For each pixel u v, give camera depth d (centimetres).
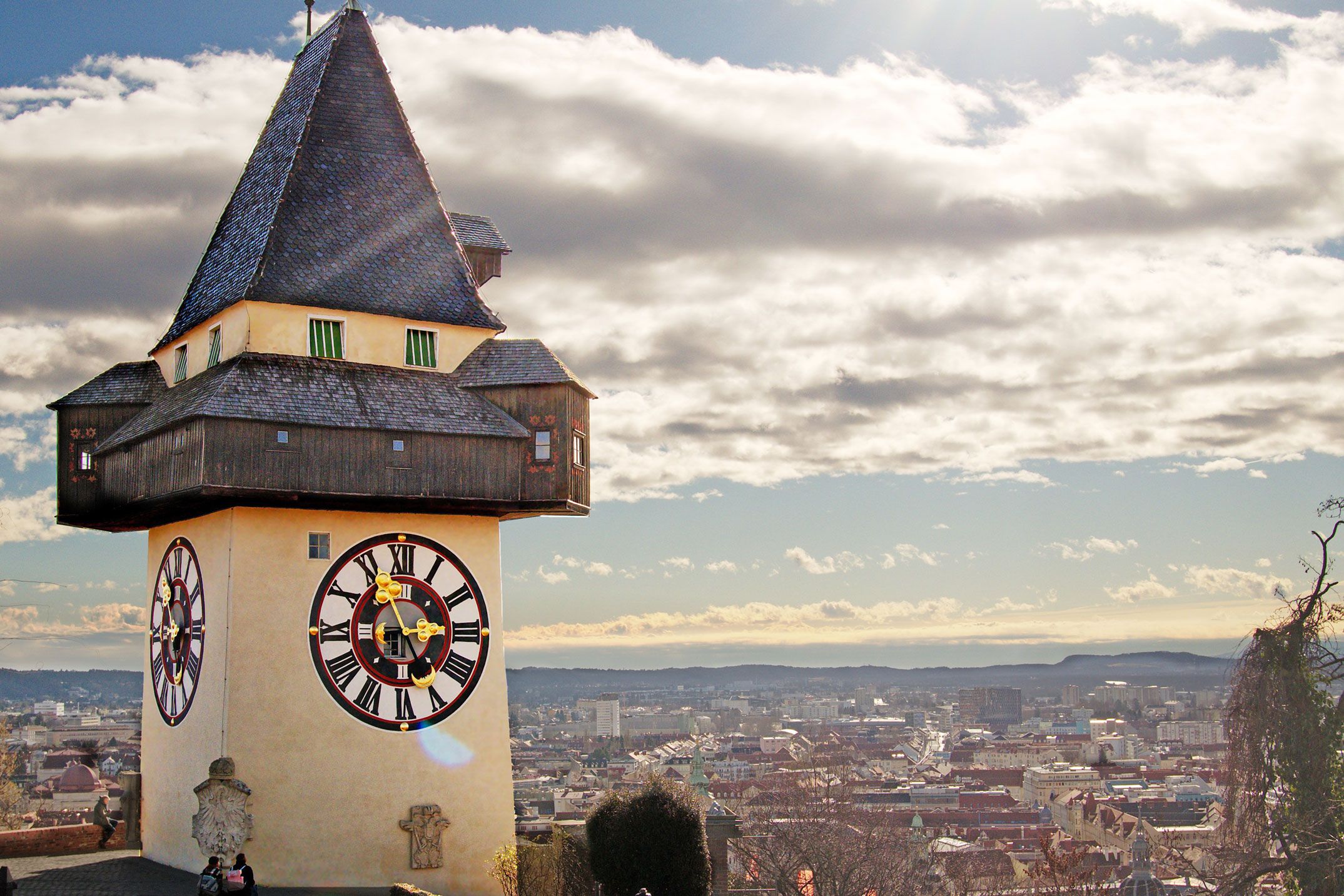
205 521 4166
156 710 4450
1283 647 4075
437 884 4062
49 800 11400
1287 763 4012
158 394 4681
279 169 4572
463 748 4178
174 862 4181
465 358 4488
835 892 8500
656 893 4094
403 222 4591
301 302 4222
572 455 4325
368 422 4056
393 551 4169
